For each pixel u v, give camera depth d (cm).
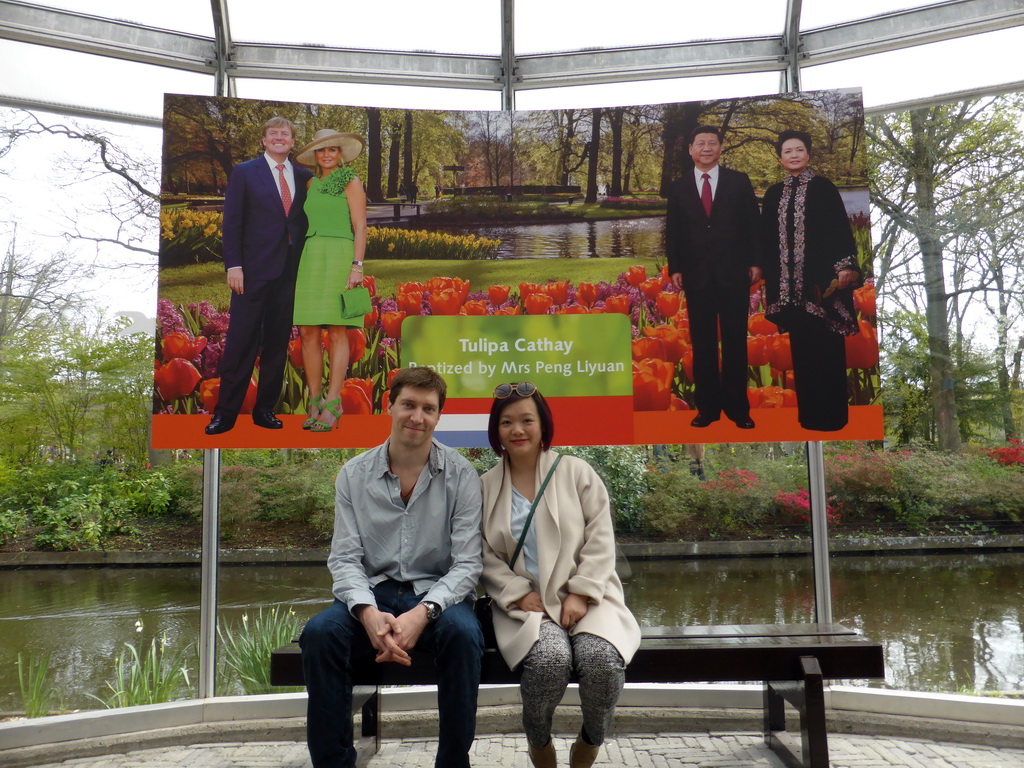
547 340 354
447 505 268
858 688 331
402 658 225
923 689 387
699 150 357
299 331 348
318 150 355
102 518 398
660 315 353
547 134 362
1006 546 403
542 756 248
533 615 243
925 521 420
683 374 351
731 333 350
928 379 424
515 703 338
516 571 262
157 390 338
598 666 233
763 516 459
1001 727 303
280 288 348
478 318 355
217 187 346
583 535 267
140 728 317
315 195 353
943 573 412
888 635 415
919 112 422
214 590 348
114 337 413
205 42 386
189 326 341
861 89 351
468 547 258
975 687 384
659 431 349
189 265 342
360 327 351
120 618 390
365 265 353
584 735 246
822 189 349
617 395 352
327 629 234
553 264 357
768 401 346
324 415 346
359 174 357
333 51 396
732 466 467
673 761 287
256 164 349
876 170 434
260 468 503
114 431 409
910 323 427
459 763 232
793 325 346
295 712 332
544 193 360
